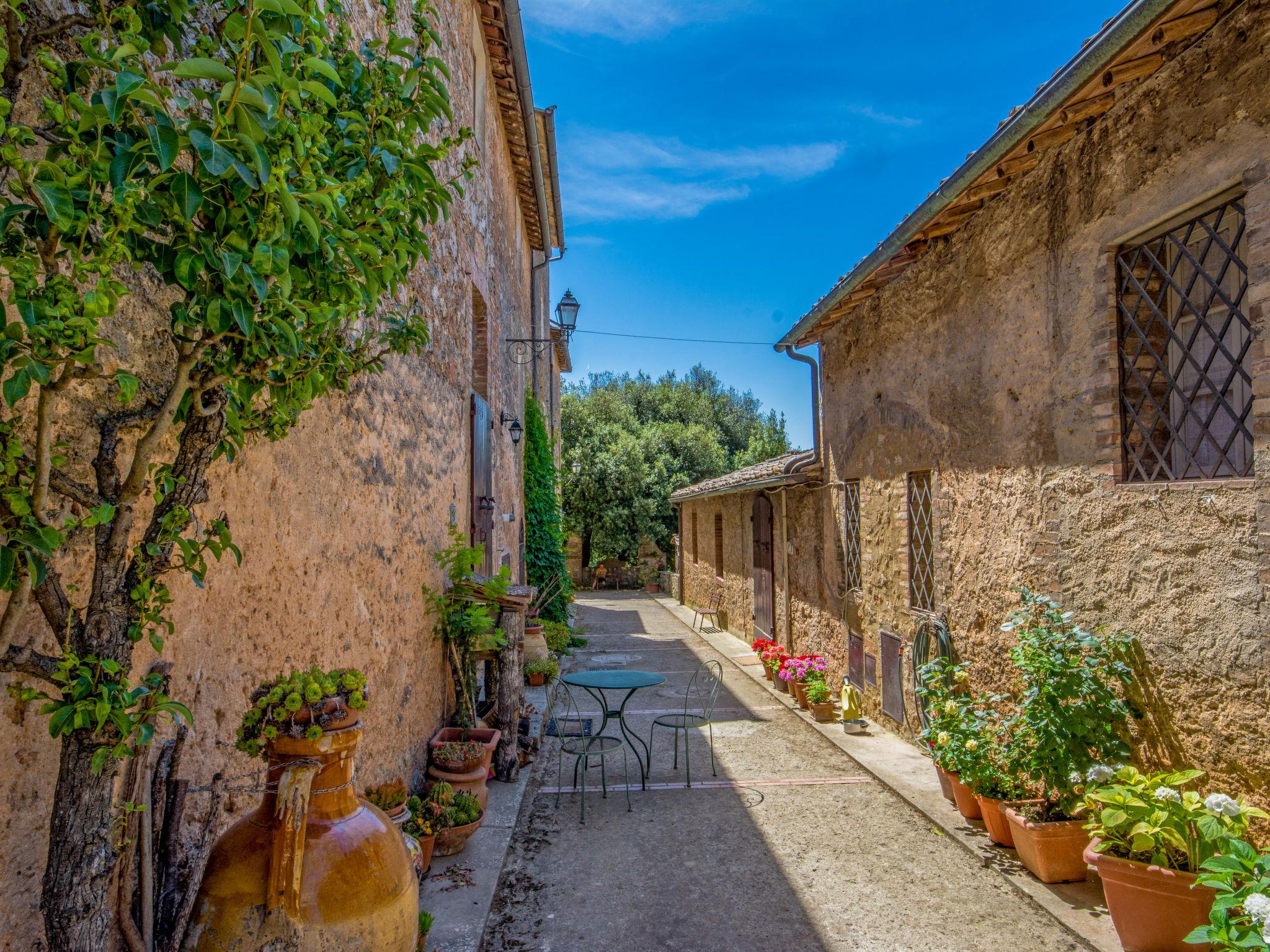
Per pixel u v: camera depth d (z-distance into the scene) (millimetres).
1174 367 3451
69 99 1263
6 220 1192
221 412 1684
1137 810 2953
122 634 1473
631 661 10906
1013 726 4137
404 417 4402
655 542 24141
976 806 4586
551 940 3439
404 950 1871
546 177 11359
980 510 4945
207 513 2281
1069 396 4031
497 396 8422
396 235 2092
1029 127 3625
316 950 1698
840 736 6621
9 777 1562
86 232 1302
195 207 1324
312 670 1949
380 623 3934
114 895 1690
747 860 4258
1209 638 3115
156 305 2109
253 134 1428
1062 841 3740
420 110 2281
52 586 1425
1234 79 2963
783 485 9086
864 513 7078
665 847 4469
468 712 5371
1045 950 3283
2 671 1399
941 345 5508
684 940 3436
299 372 1919
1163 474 3484
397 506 4273
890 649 6461
